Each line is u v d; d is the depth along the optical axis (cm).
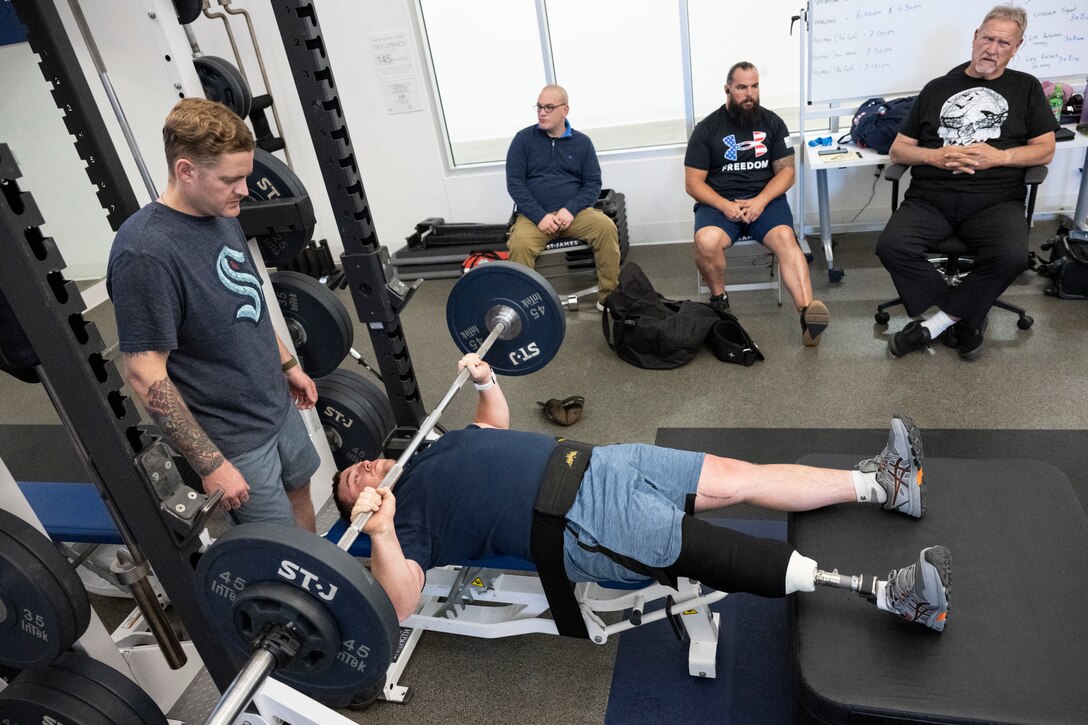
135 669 187
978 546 167
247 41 457
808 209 452
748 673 192
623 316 341
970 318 307
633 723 183
